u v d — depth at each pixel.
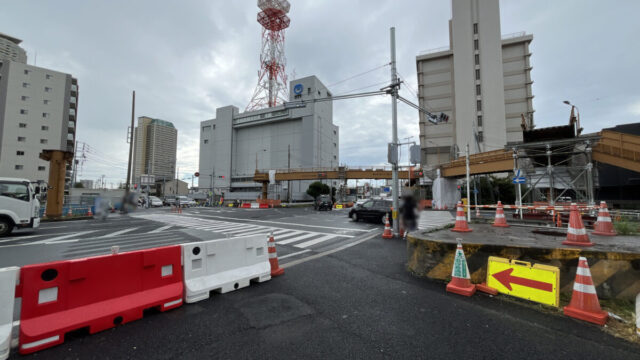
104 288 3.20
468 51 58.34
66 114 56.19
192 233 11.81
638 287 3.73
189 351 2.64
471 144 56.59
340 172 40.97
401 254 7.23
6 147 50.28
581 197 15.86
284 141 79.44
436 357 2.54
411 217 10.00
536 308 3.68
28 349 2.59
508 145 15.95
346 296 4.16
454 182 33.41
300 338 2.90
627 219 10.86
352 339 2.88
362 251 7.65
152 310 3.62
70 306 2.94
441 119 12.69
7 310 2.62
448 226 7.58
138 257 3.52
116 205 9.94
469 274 4.52
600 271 3.91
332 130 86.94
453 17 60.44
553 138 15.45
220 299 4.04
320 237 10.43
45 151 18.62
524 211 16.70
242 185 81.69
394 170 10.53
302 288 4.54
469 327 3.15
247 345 2.76
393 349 2.68
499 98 55.69
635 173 25.47
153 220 18.47
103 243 9.23
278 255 7.24
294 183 76.31
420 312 3.57
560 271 4.05
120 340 2.85
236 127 86.62
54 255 7.36
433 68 65.88
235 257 4.61
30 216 11.11
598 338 2.90
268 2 73.62
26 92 52.47
